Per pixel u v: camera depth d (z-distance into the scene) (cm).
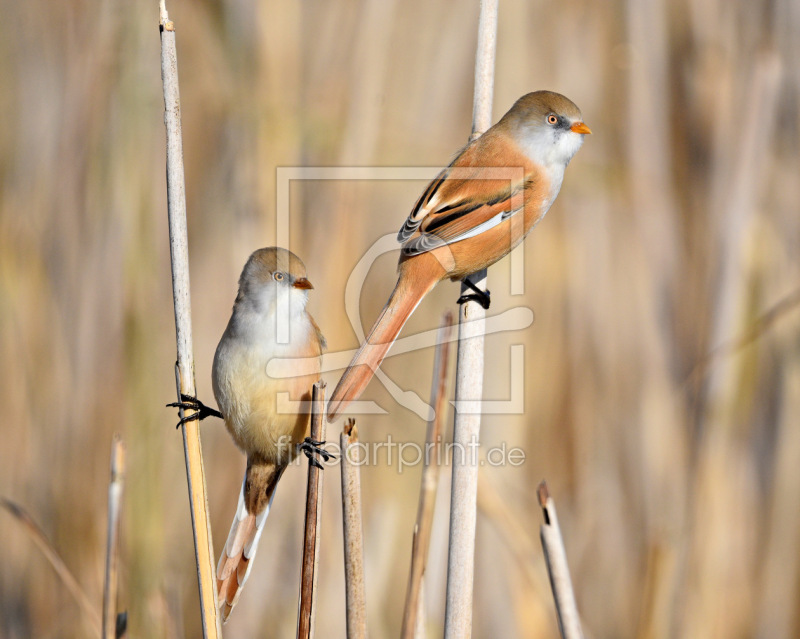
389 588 888
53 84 993
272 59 954
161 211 963
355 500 468
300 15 975
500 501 747
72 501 910
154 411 858
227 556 539
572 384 1016
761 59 914
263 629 857
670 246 1036
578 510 977
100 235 929
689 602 837
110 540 476
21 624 891
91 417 920
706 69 1050
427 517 452
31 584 902
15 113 996
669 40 1084
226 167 969
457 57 1059
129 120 900
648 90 1048
